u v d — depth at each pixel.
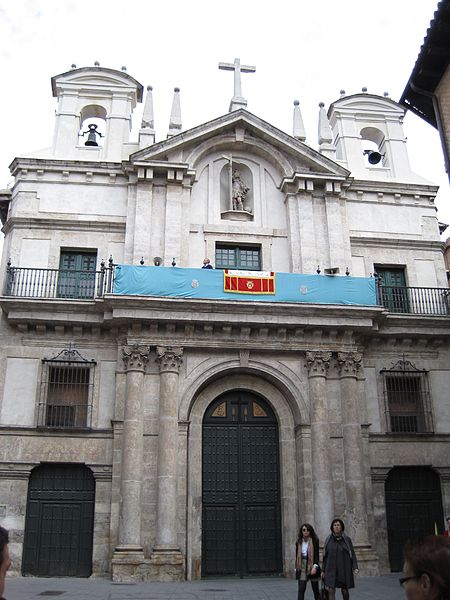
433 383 21.86
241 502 19.88
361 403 20.84
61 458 19.25
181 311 19.84
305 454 19.81
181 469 19.19
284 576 19.08
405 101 20.97
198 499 19.42
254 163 24.28
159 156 22.84
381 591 14.81
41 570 18.39
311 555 11.28
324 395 20.22
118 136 23.95
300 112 25.25
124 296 19.33
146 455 19.03
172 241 21.86
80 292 21.41
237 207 23.50
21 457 19.14
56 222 22.19
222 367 20.33
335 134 26.31
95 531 18.62
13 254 21.64
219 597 13.89
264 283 20.66
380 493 20.30
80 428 19.47
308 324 20.38
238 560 19.22
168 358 19.78
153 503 18.61
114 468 19.03
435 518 20.53
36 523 18.83
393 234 24.02
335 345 20.84
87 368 20.39
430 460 20.86
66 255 22.17
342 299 20.97
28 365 20.11
